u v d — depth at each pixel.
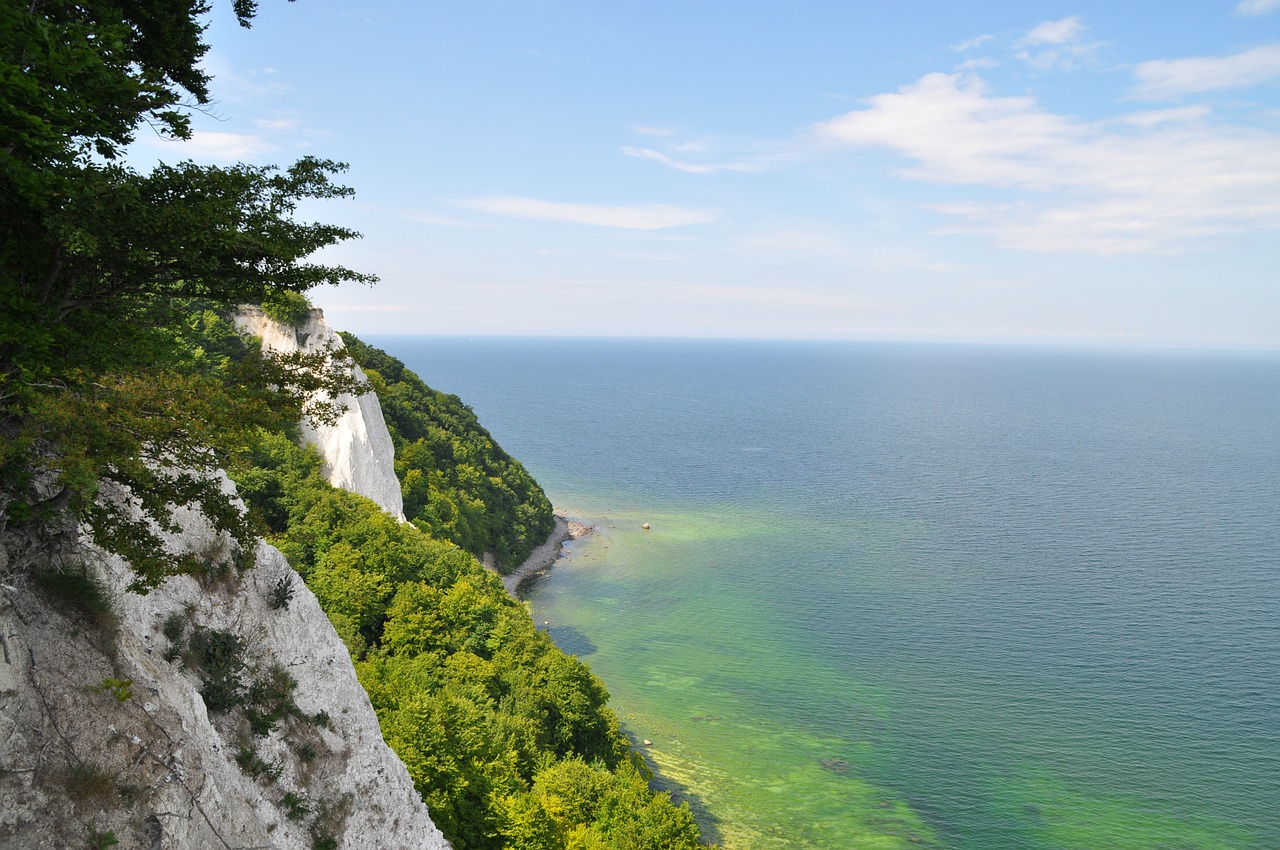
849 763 80.12
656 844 50.97
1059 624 118.50
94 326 22.47
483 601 75.50
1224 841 69.19
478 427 160.25
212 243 19.08
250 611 30.61
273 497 77.44
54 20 20.23
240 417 20.78
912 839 68.56
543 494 165.50
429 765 46.09
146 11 23.81
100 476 19.42
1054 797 75.06
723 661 103.81
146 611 25.47
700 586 133.75
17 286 18.72
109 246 18.39
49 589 20.73
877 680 98.94
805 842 67.50
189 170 19.38
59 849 17.44
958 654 107.25
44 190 16.52
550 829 47.84
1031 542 166.88
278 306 24.30
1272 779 78.25
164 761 20.47
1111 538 170.88
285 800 27.67
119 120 20.70
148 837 19.17
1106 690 96.81
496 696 65.50
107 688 20.22
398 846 31.95
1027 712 91.19
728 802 72.50
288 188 21.61
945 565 148.88
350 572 69.75
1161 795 75.50
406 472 113.12
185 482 20.67
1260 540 169.75
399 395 133.88
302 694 31.23
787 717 89.25
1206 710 91.88
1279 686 98.06
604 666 101.00
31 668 19.02
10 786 17.36
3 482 19.50
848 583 137.12
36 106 16.34
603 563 145.25
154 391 19.34
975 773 78.88
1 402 18.67
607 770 64.38
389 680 53.97
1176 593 133.00
